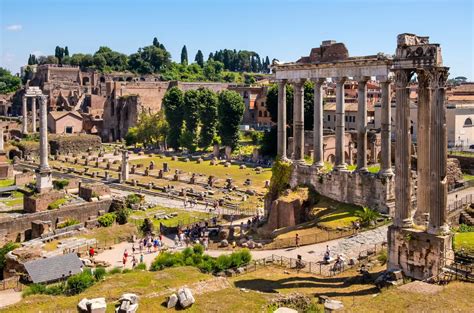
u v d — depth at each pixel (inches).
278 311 1149.7
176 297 1256.2
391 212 2347.4
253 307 1256.8
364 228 2224.4
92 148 6983.3
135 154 6314.0
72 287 1584.6
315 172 2650.1
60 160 6102.4
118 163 5605.3
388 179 2357.3
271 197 2802.7
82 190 3700.8
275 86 5118.1
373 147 4109.3
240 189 4062.5
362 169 2469.2
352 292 1450.5
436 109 1433.3
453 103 4687.5
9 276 2126.0
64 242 2498.8
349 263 1809.8
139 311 1216.8
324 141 4237.2
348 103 5398.6
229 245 2370.8
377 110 4835.1
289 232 2321.6
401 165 1535.4
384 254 1822.1
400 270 1512.1
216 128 6314.0
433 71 1429.6
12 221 2923.2
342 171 2522.1
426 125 1549.0
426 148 1562.5
